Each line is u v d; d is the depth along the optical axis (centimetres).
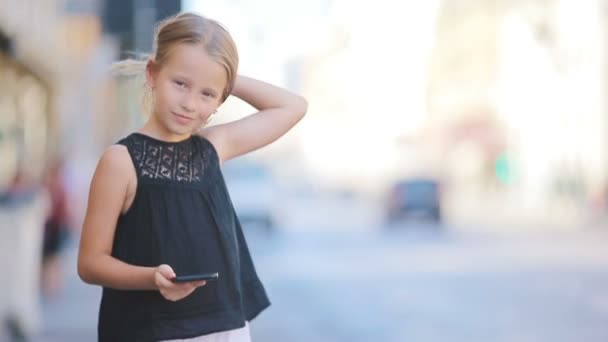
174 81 298
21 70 2098
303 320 1566
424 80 9406
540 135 5953
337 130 12462
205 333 300
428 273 2350
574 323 1469
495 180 6994
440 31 8931
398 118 9719
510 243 3328
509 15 6731
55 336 1307
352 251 3097
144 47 996
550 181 5697
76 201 2867
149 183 299
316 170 13450
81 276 302
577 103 5391
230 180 3897
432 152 8525
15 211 1120
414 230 4284
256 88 348
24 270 1147
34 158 2380
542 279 2139
